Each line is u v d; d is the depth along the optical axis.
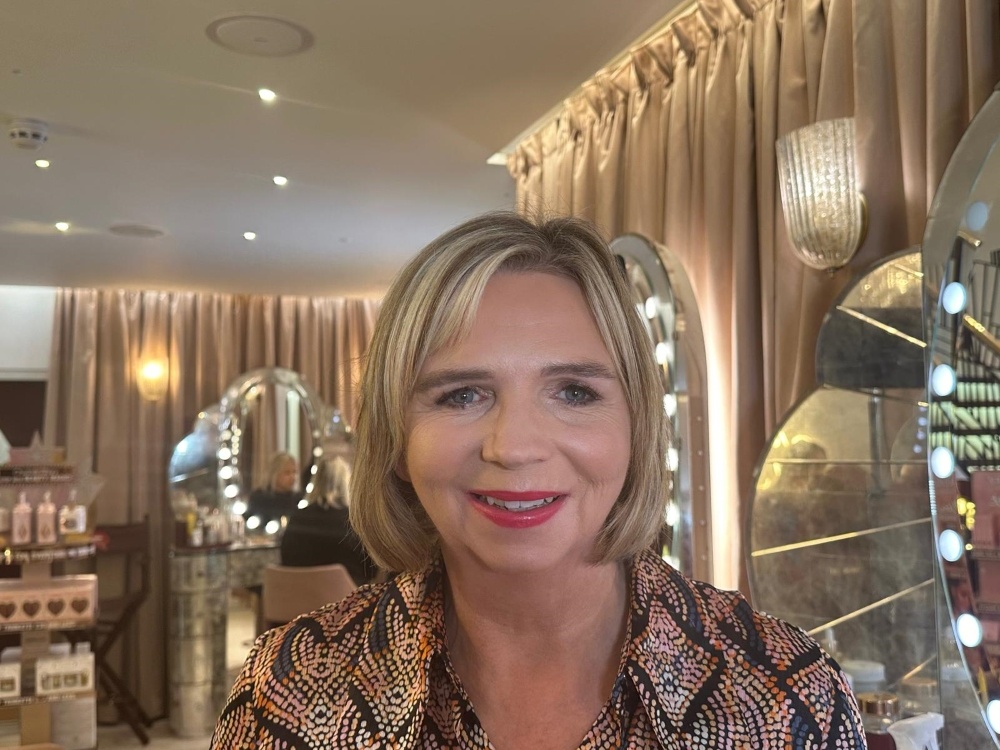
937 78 1.40
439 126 2.58
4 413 5.21
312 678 0.75
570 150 2.65
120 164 2.93
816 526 1.53
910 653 1.38
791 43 1.79
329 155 2.84
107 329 5.27
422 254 0.71
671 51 2.23
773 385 1.79
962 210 1.14
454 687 0.70
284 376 5.25
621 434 0.68
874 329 1.46
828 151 1.49
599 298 0.70
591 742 0.68
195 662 4.59
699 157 2.09
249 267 4.60
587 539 0.67
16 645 4.81
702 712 0.68
